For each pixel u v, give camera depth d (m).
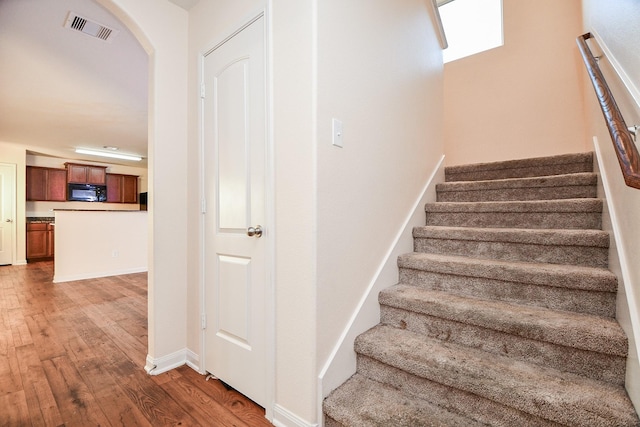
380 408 1.28
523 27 3.40
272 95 1.49
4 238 6.22
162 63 1.99
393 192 1.93
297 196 1.38
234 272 1.73
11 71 3.08
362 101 1.63
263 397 1.57
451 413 1.25
